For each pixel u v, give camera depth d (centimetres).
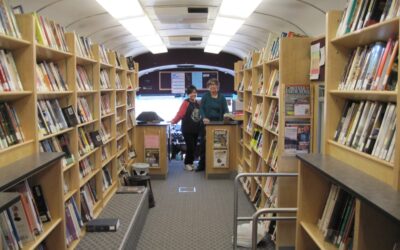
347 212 207
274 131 379
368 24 196
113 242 330
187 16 535
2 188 171
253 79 520
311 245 249
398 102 159
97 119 430
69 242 316
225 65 1005
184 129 748
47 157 241
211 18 556
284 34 380
